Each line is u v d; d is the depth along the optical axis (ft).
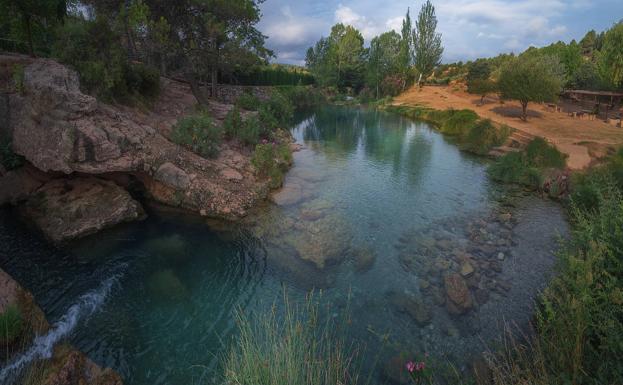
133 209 32.81
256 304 22.54
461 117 95.81
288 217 35.83
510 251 30.22
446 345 19.27
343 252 29.55
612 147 60.18
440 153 69.41
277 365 12.69
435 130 100.83
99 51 50.83
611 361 11.00
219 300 22.90
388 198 43.14
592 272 13.71
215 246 29.58
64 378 15.56
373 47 198.90
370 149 72.38
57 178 34.24
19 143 33.50
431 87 209.77
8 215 30.86
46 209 30.32
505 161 53.06
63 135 30.60
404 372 17.10
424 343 19.43
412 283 25.43
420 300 23.41
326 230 33.40
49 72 37.22
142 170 35.83
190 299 22.91
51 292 22.57
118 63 49.34
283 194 41.81
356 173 53.78
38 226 29.32
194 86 71.26
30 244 27.35
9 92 35.24
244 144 54.24
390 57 207.72
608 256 14.38
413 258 28.99
